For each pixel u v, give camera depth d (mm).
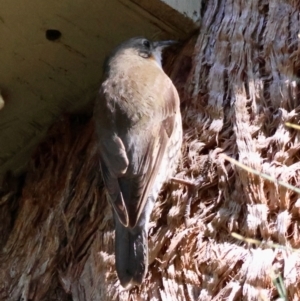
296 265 3625
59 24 4504
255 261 3695
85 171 4703
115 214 3943
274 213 3865
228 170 4086
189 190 4129
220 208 4000
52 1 4348
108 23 4539
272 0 4648
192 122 4410
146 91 4395
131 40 4727
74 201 4605
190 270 3857
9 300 4445
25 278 4477
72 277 4309
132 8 4449
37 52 4645
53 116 5105
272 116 4223
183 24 4641
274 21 4543
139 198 3873
